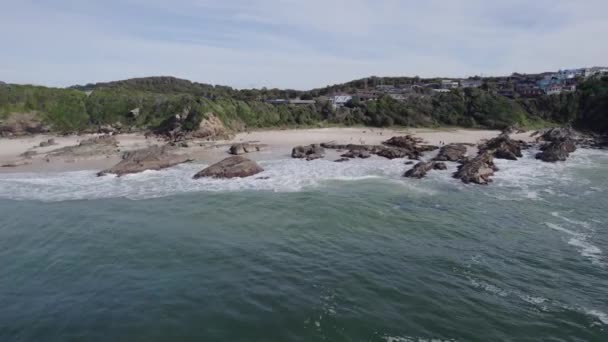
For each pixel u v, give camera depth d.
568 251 23.83
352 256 22.69
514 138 76.69
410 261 22.09
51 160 51.50
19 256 22.92
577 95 102.31
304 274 20.41
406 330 15.68
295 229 27.03
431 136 79.88
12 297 18.44
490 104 103.44
